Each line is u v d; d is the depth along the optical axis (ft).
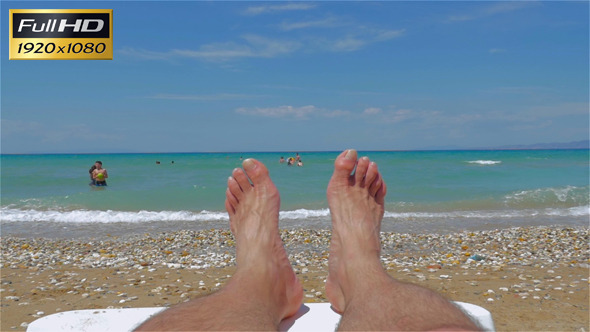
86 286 3.78
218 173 19.85
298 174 18.47
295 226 7.82
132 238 6.77
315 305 1.84
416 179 16.26
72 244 6.28
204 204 10.95
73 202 11.11
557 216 9.02
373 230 2.13
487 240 6.32
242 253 1.93
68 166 26.71
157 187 13.87
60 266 4.66
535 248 5.73
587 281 3.76
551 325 2.68
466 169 21.31
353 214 2.22
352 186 2.42
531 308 3.02
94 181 14.61
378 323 1.16
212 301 1.35
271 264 1.80
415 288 1.38
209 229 7.64
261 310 1.37
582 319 2.79
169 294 3.52
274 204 2.36
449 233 7.11
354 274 1.68
